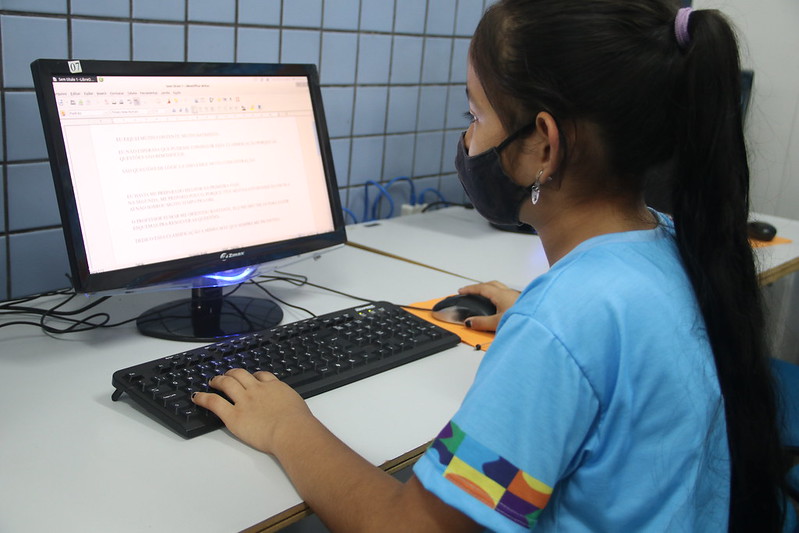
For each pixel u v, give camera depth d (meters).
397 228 1.86
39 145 1.31
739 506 0.76
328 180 1.31
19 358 1.03
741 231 0.71
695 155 0.67
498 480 0.63
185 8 1.45
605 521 0.68
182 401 0.87
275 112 1.24
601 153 0.69
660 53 0.65
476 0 2.06
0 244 1.31
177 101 1.12
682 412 0.66
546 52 0.67
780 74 2.32
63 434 0.83
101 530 0.67
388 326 1.14
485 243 1.77
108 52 1.36
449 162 2.17
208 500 0.72
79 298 1.27
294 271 1.48
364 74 1.84
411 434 0.88
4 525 0.67
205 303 1.22
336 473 0.73
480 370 0.68
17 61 1.25
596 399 0.64
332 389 0.97
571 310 0.65
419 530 0.66
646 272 0.68
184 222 1.13
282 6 1.61
